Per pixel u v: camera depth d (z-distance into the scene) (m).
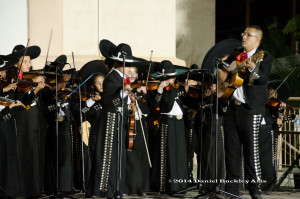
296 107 20.92
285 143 18.08
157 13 17.88
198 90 12.78
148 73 12.41
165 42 17.91
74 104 12.67
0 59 10.76
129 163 12.34
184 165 12.55
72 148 12.64
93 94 12.77
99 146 10.82
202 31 25.75
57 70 11.73
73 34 17.05
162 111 12.40
